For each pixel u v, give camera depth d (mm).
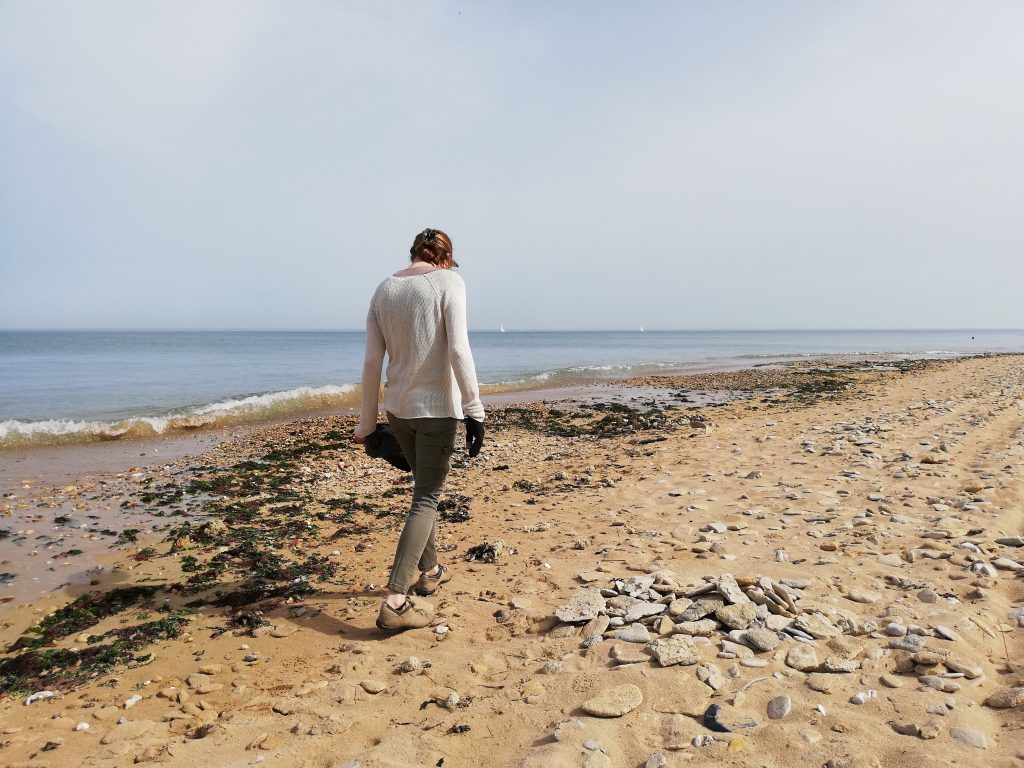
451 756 2117
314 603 3762
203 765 2143
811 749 1988
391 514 5973
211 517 5832
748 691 2391
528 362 37375
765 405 14492
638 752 2057
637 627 2943
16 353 47500
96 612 3719
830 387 18875
